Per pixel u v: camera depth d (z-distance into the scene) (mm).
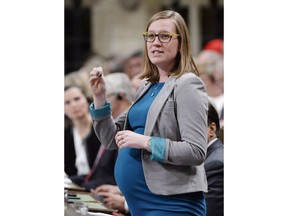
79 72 16062
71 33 17531
